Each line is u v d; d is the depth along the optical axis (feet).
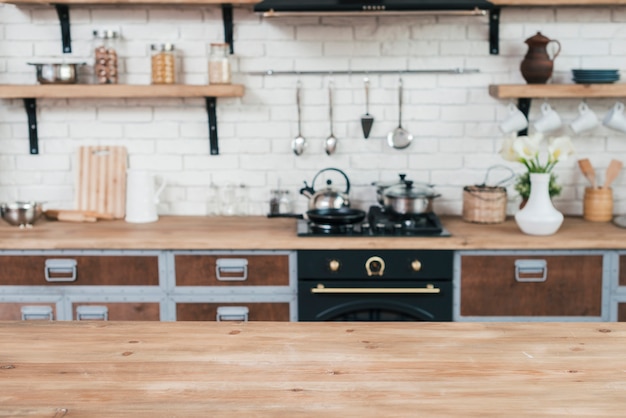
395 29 13.57
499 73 13.65
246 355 6.23
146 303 12.03
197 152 14.01
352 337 6.69
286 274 11.87
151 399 5.37
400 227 12.20
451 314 11.84
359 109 13.79
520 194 13.15
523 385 5.59
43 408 5.23
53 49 13.76
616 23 13.50
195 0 12.63
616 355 6.21
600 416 5.09
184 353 6.28
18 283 12.01
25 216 12.91
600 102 13.69
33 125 13.89
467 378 5.73
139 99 13.88
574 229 12.53
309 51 13.69
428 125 13.79
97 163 13.97
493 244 11.62
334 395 5.43
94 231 12.63
